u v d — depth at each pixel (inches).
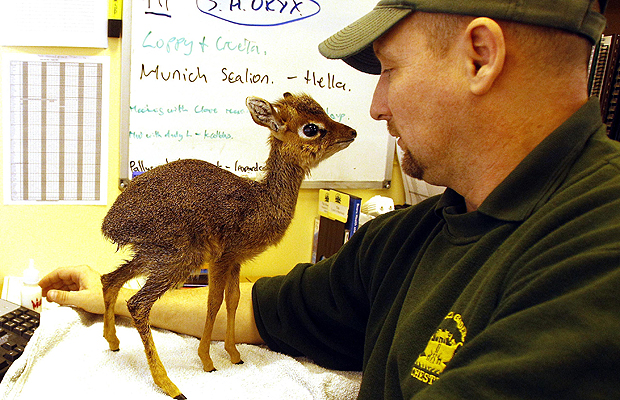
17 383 24.3
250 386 27.2
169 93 39.4
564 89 18.1
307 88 43.3
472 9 17.4
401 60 20.2
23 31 36.0
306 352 30.4
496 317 15.2
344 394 28.0
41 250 39.8
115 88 38.7
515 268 16.2
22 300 33.0
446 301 19.3
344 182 46.4
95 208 40.4
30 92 37.3
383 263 25.7
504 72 17.8
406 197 49.5
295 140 28.6
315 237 45.9
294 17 41.5
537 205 17.8
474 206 21.7
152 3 37.5
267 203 27.8
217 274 27.7
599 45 34.9
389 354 20.9
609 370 11.8
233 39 40.2
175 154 40.5
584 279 13.4
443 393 14.2
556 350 12.5
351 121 45.3
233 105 41.3
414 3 19.0
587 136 18.1
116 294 28.4
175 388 25.4
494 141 19.1
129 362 28.2
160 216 25.1
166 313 32.0
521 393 12.7
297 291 30.6
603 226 14.6
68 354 28.4
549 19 16.6
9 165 37.9
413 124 20.5
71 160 39.1
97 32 37.2
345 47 20.9
